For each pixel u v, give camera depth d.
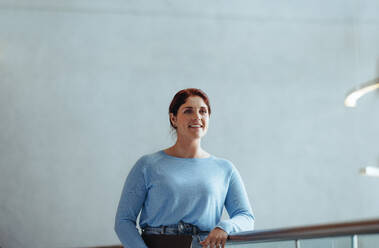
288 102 6.43
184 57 6.36
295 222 6.20
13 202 5.87
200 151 2.22
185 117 2.18
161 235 2.07
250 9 6.47
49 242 5.85
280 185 6.25
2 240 5.78
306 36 6.60
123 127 6.15
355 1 6.51
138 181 2.16
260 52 6.49
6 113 6.00
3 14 6.15
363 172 2.98
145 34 6.34
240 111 6.33
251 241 1.77
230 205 2.21
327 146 6.39
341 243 1.38
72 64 6.19
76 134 6.07
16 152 5.95
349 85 6.56
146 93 6.24
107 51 6.26
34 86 6.09
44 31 6.19
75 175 6.00
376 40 6.66
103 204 5.99
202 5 6.40
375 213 6.30
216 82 6.36
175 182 2.09
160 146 6.16
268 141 6.31
